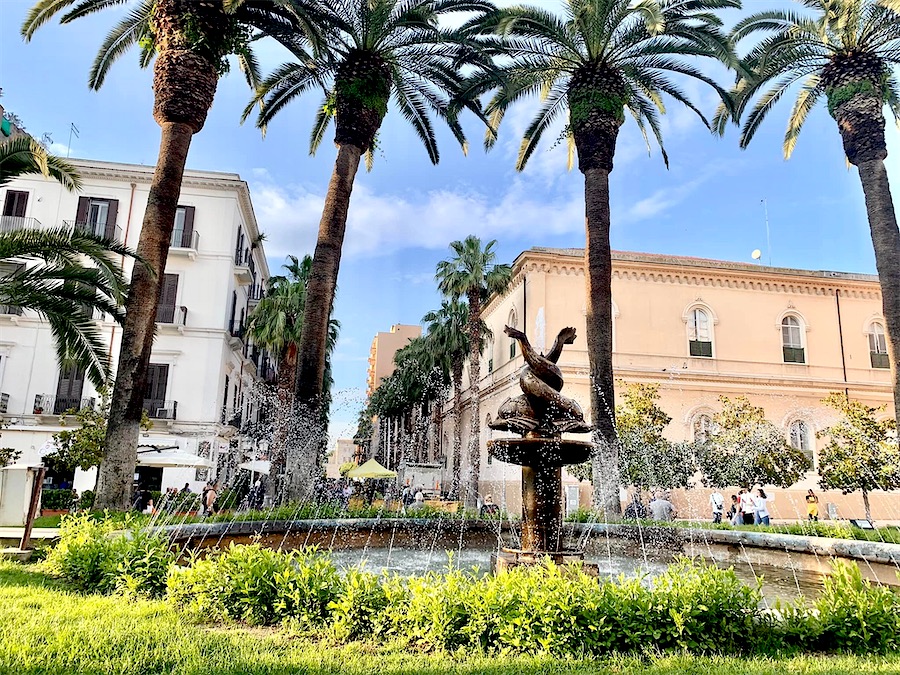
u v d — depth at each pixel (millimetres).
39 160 10852
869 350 30375
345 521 10617
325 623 4902
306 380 14375
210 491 19719
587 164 16531
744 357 29156
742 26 18016
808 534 9820
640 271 29281
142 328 11555
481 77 17266
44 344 26812
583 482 24609
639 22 16312
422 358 39938
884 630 4703
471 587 4898
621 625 4586
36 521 10406
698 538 10586
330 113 17109
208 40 12789
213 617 5176
